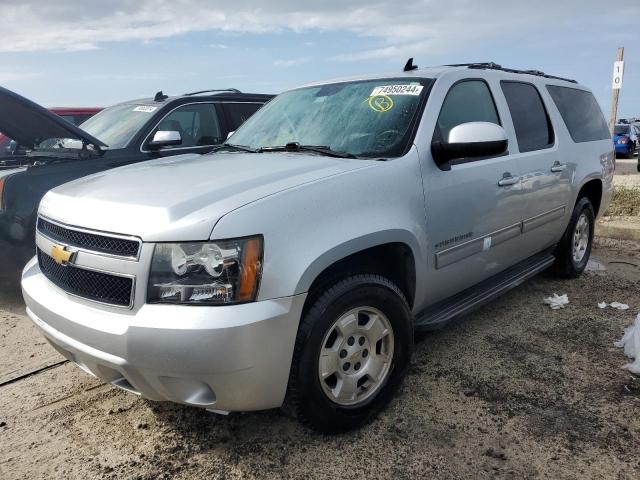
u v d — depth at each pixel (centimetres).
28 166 491
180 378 221
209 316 215
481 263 355
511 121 390
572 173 461
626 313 428
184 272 220
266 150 346
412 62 374
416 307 310
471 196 332
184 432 280
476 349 367
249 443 268
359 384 276
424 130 312
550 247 475
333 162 290
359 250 257
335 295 250
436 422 281
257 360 222
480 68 390
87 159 513
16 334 412
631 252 624
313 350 243
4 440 277
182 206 233
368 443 266
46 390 327
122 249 231
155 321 216
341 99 363
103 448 268
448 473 243
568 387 314
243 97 671
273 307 224
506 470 243
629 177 1312
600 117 549
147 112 593
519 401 300
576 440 263
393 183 283
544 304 450
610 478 236
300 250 234
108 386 330
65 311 246
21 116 468
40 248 285
